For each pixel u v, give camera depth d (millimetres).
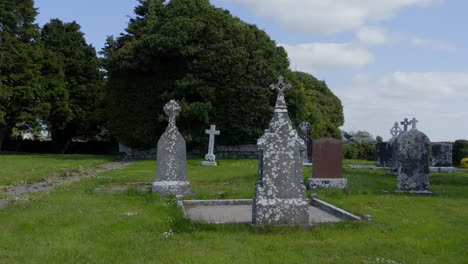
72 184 17328
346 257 7238
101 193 14750
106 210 11102
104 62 43875
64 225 9273
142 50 37062
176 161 14984
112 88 40062
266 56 39719
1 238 8094
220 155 37625
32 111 42781
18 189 16359
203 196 14273
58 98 44781
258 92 36594
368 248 7762
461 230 9344
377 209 12172
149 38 36438
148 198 13469
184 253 7312
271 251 7559
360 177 20750
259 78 36906
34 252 7207
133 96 39156
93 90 49062
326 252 7520
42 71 45844
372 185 17812
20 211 10883
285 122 9914
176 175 14930
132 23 49000
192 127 36781
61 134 50750
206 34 37219
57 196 13828
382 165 28984
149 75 38719
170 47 35938
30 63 43281
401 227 9531
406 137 15961
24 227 9062
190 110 34406
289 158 9766
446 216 11094
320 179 16859
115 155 44344
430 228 9469
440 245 8023
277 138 9789
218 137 37469
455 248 7855
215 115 36812
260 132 36875
